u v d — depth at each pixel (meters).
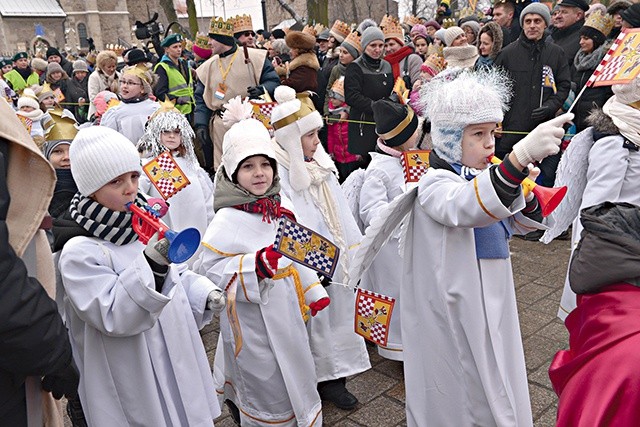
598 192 3.22
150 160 4.16
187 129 4.43
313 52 6.73
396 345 3.55
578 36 6.64
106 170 2.07
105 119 5.77
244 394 2.82
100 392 2.16
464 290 2.26
